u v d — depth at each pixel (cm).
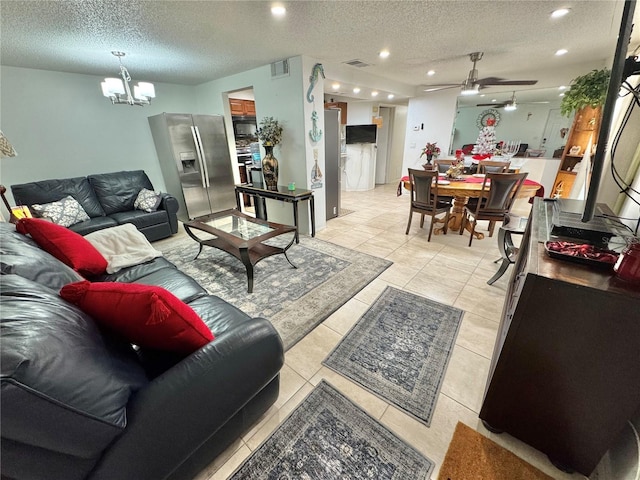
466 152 876
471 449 125
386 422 137
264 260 315
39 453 66
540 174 583
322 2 188
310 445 127
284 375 165
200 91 482
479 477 115
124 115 421
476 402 146
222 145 471
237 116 550
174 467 91
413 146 617
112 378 78
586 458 108
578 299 90
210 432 100
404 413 141
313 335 197
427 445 126
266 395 129
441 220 429
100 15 196
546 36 266
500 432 130
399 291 249
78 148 387
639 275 86
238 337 107
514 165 607
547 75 425
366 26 233
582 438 106
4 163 337
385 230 410
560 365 101
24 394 59
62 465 70
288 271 288
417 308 225
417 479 114
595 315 90
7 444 61
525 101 834
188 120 426
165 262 227
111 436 74
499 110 926
